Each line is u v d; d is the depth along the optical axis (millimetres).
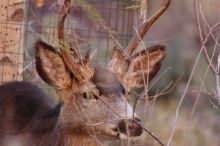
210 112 19250
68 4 12109
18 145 13125
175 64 22438
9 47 15172
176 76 21844
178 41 24266
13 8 15109
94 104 12008
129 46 12539
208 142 17859
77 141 12359
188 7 26797
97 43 16656
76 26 16266
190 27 25500
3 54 15141
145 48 12703
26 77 15977
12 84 14062
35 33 16250
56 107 12992
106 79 12078
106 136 11984
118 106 11812
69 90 12383
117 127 11766
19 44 15266
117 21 17125
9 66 15195
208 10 15469
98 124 11781
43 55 12414
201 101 19766
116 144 13938
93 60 16688
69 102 12383
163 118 18219
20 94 13773
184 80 21781
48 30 16312
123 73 12352
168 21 26203
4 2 15078
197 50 21172
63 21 12078
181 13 26562
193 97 20266
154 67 12828
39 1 15406
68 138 12430
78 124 12266
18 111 13484
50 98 14219
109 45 16891
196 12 12164
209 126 18625
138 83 12773
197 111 19438
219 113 19125
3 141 13234
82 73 12211
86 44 15891
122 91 12031
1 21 15109
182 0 26953
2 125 13367
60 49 12227
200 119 18953
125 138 11734
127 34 16906
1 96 13766
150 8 18344
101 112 11953
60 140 12539
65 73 12383
